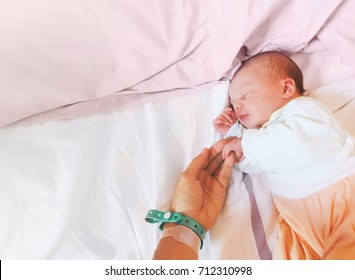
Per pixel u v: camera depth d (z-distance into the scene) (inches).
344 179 28.6
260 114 33.6
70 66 34.3
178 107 36.3
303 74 36.9
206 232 29.1
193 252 27.2
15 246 28.7
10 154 33.2
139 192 31.4
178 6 34.4
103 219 30.0
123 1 33.4
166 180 31.3
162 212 28.9
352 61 36.1
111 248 28.8
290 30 36.2
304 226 28.4
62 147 33.5
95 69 35.1
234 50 35.1
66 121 35.7
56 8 32.8
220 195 30.3
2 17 32.4
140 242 29.1
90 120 35.7
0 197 30.8
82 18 33.2
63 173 31.9
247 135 30.9
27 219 29.8
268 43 36.7
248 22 34.2
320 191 29.0
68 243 28.7
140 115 36.0
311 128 29.6
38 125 35.4
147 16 34.2
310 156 28.8
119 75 35.9
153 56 35.6
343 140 29.3
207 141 34.3
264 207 30.4
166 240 27.4
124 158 33.0
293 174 29.8
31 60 33.1
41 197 30.7
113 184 31.5
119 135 34.5
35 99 34.4
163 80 36.8
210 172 31.9
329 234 27.9
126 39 34.5
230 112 34.7
